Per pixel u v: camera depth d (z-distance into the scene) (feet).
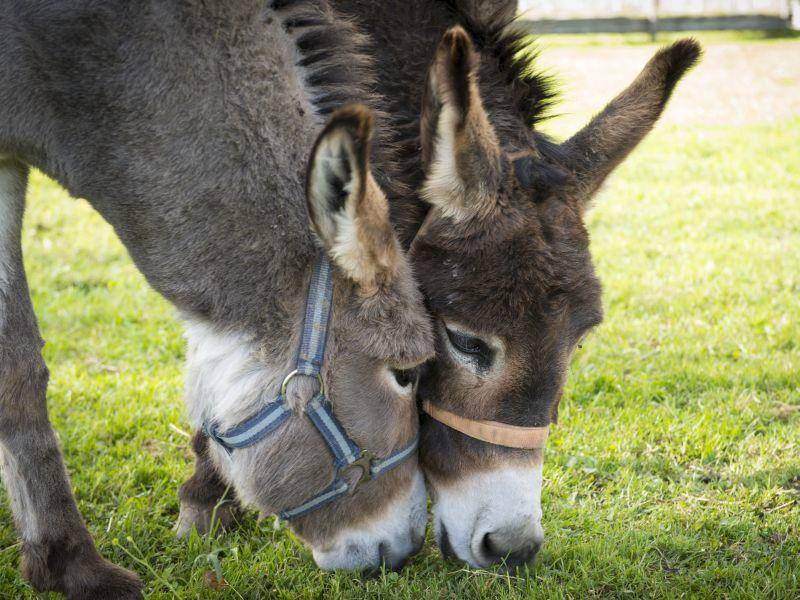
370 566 9.16
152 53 7.86
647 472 12.59
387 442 8.44
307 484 8.43
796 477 12.33
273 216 7.95
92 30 7.86
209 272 8.07
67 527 9.54
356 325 7.94
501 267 8.02
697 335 17.40
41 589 9.57
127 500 11.64
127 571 9.77
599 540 10.66
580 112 41.98
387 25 9.41
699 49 8.96
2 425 9.27
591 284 8.34
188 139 7.93
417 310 8.04
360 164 6.77
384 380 8.20
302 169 8.05
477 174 7.82
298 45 8.33
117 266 21.84
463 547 9.22
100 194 8.33
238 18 7.93
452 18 9.55
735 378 15.28
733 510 11.44
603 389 15.06
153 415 14.07
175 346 17.07
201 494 11.00
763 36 68.64
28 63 7.94
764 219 25.77
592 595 9.91
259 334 8.04
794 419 14.01
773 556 10.43
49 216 25.79
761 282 20.16
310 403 8.02
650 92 9.14
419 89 9.33
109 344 17.10
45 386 9.55
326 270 7.90
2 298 9.23
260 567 10.24
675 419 13.85
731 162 33.35
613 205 27.71
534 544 9.21
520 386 8.38
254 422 8.11
